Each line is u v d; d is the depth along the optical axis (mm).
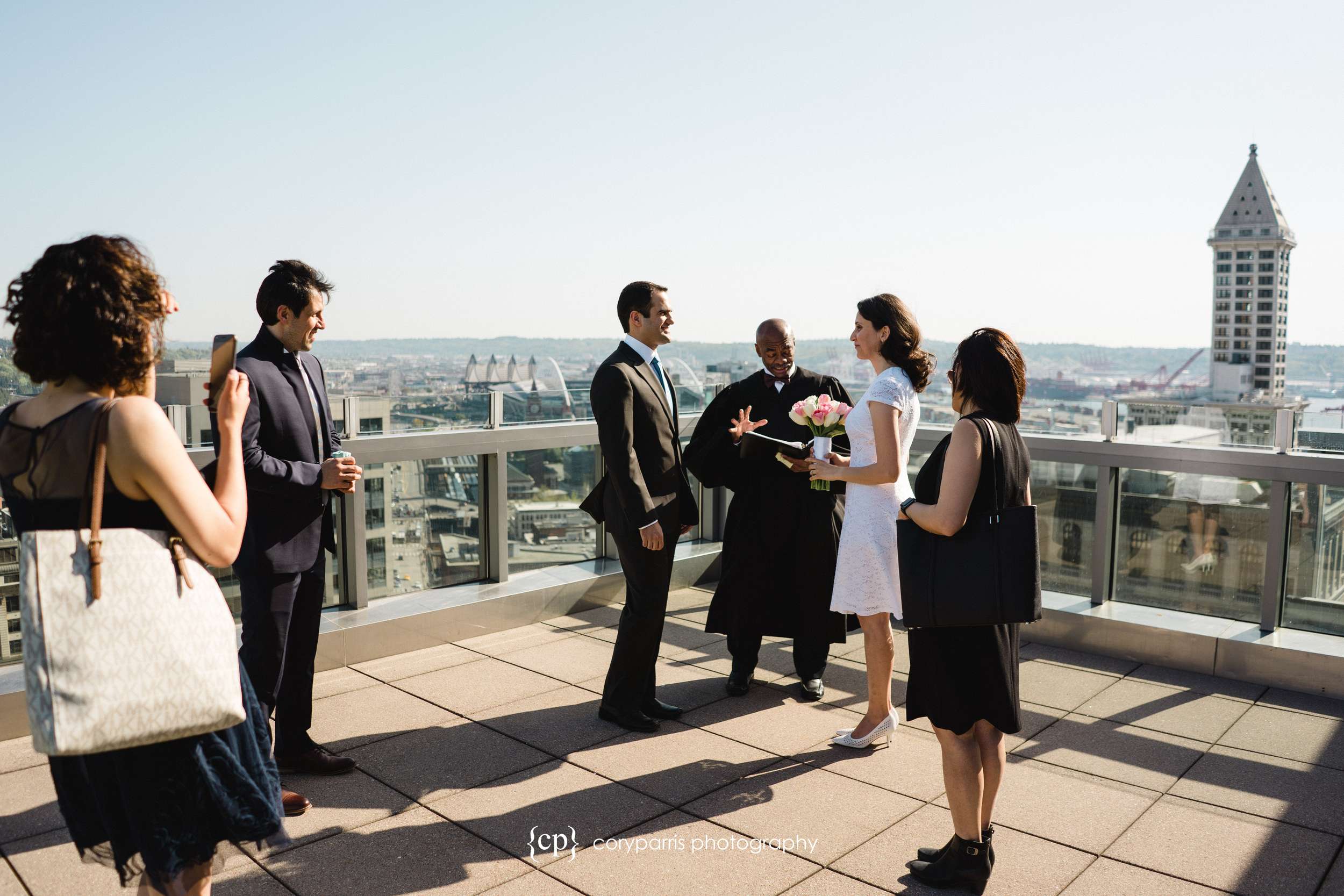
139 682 1405
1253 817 2805
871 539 3182
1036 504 4906
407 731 3455
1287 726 3576
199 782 1549
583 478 5445
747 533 3857
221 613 1551
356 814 2777
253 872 2432
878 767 3172
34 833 2635
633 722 3480
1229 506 4324
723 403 4105
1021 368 2344
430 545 4742
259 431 2861
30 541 1373
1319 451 4078
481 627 4680
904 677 4203
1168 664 4305
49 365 1472
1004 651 2295
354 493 4352
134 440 1442
